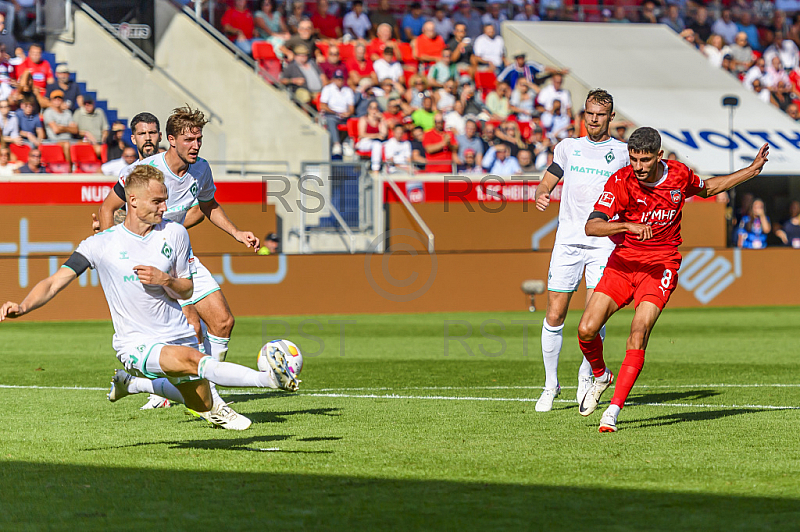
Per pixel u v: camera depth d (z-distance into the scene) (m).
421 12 79.00
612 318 56.44
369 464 17.70
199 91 67.31
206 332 25.06
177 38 67.56
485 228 64.25
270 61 71.56
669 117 75.94
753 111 78.25
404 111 71.88
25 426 21.97
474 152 68.75
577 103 78.31
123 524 13.82
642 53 82.50
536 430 21.42
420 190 63.69
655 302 20.84
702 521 13.88
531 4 84.12
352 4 77.19
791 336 46.41
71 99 62.44
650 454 18.61
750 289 63.38
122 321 17.92
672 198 20.75
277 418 23.23
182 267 18.28
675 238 21.27
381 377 32.09
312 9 76.06
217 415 18.81
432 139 68.75
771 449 19.11
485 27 78.94
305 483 16.23
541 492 15.59
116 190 22.59
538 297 61.97
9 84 61.78
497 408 24.95
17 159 60.44
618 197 20.88
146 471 17.16
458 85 76.00
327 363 36.25
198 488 15.89
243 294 56.47
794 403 25.83
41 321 53.66
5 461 18.03
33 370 33.41
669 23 87.38
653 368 34.50
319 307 57.75
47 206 57.09
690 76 81.38
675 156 71.44
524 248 64.69
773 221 75.38
